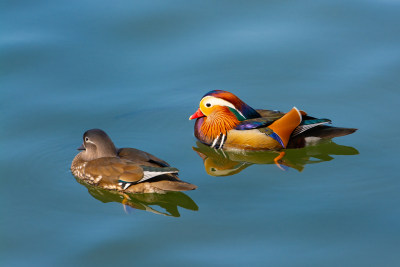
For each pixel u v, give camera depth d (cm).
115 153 1528
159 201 1470
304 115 1691
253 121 1692
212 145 1719
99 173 1480
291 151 1675
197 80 1925
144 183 1433
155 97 1855
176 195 1466
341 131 1653
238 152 1702
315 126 1686
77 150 1639
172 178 1442
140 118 1777
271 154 1683
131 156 1509
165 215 1402
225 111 1705
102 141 1520
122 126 1744
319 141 1673
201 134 1730
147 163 1473
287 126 1655
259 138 1664
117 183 1458
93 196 1483
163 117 1786
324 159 1630
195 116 1741
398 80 1900
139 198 1470
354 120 1758
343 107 1816
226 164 1636
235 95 1759
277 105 1838
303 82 1914
